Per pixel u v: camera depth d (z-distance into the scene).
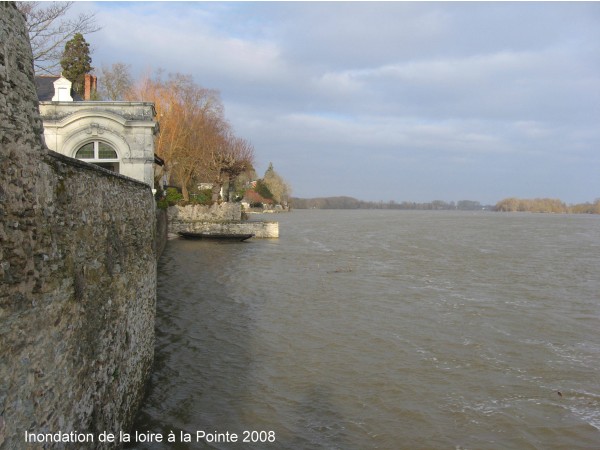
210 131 59.16
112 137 19.31
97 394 7.20
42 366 5.31
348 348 14.05
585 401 10.96
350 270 28.08
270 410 10.28
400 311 18.30
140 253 10.69
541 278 26.36
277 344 14.30
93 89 30.83
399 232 63.72
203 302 19.19
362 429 9.63
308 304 19.27
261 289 22.11
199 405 10.37
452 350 14.02
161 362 12.66
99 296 7.41
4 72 4.77
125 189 9.36
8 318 4.62
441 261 32.97
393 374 12.23
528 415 10.28
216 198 60.34
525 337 15.36
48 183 5.66
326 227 73.25
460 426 9.82
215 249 37.22
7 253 4.66
